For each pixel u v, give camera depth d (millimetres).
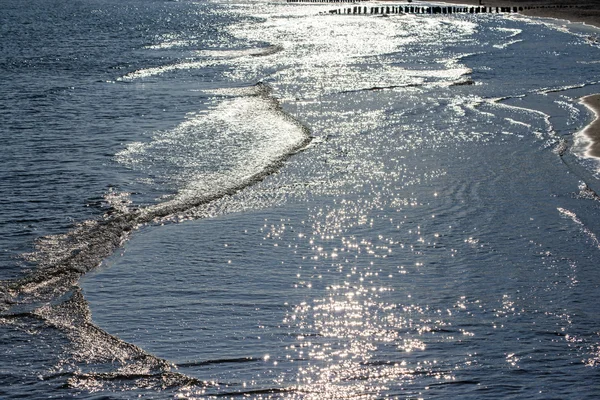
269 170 16672
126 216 13844
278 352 8984
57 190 15273
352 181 15859
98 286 10914
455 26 65812
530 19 75500
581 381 8312
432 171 16516
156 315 9969
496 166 16922
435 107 23906
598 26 64438
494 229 13023
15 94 26516
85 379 8438
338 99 25484
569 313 9938
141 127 21016
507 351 8961
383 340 9258
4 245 12383
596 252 12047
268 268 11492
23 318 9906
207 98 25797
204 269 11484
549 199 14641
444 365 8664
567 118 22422
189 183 15805
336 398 8039
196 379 8422
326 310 10078
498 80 30453
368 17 82938
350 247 12297
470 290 10656
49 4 102938
